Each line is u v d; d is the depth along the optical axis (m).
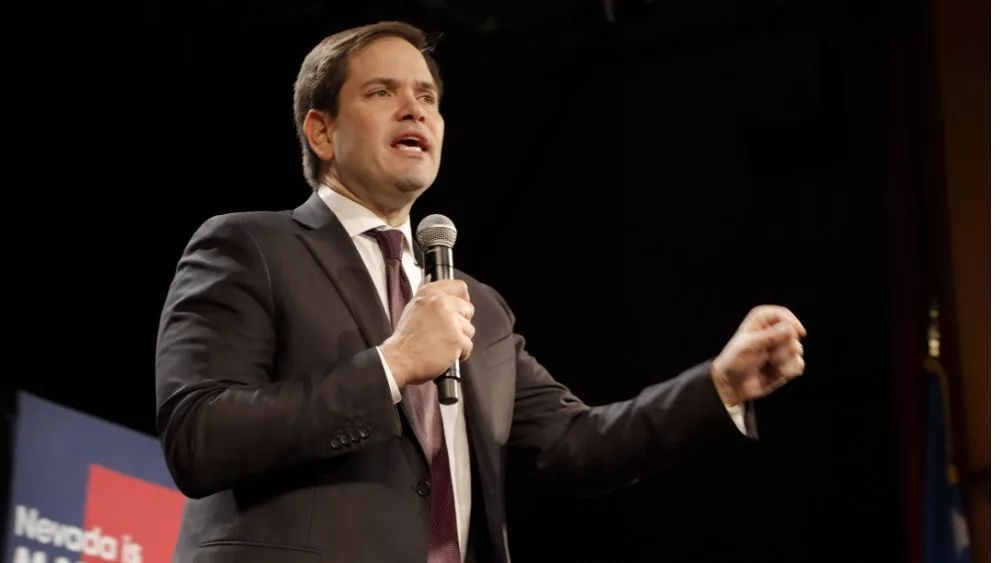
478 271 11.61
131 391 8.88
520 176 11.61
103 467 6.44
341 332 3.26
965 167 8.16
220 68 9.79
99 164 8.98
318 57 3.94
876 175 10.33
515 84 11.51
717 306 10.96
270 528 3.00
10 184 8.42
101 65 9.05
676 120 11.37
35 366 8.30
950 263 8.12
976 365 7.97
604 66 11.49
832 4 10.09
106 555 6.32
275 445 2.93
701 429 3.59
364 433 2.99
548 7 10.36
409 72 3.83
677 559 10.84
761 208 10.96
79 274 8.73
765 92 11.09
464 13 10.38
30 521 5.92
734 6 11.26
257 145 9.85
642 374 11.09
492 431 3.46
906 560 9.73
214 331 3.18
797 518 10.48
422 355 3.06
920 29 9.38
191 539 3.11
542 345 11.43
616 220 11.39
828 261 10.63
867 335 10.41
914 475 8.88
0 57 8.45
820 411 10.54
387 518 3.06
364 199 3.71
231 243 3.35
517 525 11.27
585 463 3.78
